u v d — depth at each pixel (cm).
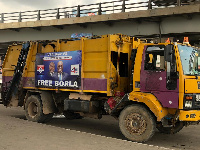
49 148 541
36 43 959
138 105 684
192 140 740
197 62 682
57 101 934
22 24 2934
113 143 600
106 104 754
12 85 1041
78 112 845
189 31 2066
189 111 632
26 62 986
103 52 766
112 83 747
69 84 837
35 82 948
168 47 633
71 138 637
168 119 665
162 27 2186
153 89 669
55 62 882
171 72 640
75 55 823
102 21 2388
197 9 1909
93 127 907
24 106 980
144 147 579
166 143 698
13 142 581
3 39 3228
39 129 734
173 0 2497
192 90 636
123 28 2384
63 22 2638
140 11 2164
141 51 702
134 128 681
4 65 1093
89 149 542
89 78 792
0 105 1424
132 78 718
